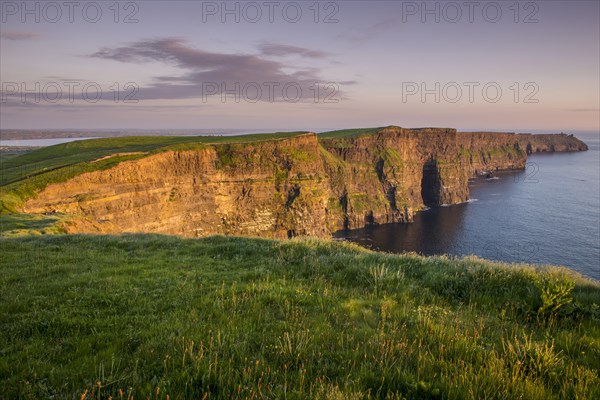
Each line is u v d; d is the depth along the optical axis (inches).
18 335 239.5
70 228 1306.6
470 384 171.9
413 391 173.3
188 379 178.5
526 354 207.2
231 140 5644.7
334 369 195.3
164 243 665.0
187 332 239.6
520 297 333.1
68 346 224.4
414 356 211.2
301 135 5629.9
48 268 448.8
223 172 4638.3
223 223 4667.8
